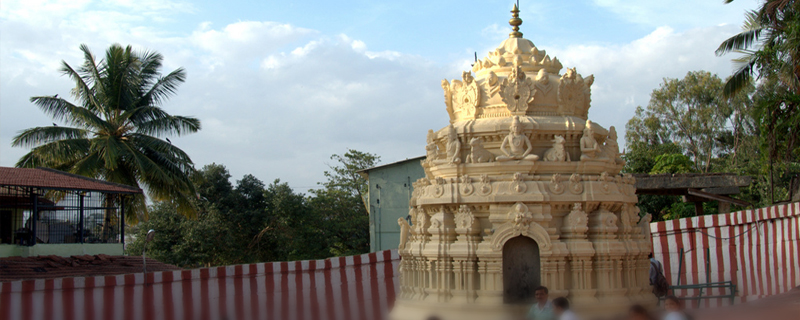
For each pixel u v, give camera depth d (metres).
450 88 16.19
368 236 51.25
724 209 24.02
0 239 31.38
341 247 49.75
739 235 18.83
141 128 34.69
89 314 18.08
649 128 53.81
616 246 14.00
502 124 14.38
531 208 13.74
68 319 17.81
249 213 46.56
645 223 15.45
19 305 18.47
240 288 20.95
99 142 32.53
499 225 13.80
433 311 14.09
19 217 32.59
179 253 44.09
